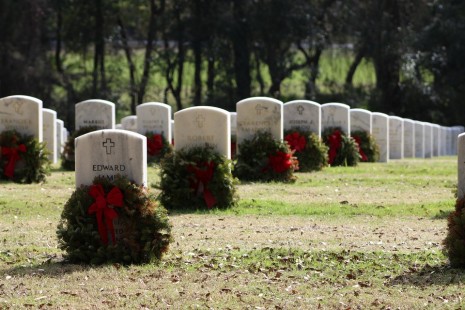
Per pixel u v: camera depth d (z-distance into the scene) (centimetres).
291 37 6281
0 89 5747
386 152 4088
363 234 1859
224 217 2103
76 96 6009
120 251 1507
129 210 1503
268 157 2828
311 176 3039
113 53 6438
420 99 6631
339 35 6612
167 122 3609
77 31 6256
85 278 1414
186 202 2250
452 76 6412
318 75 6519
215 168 2253
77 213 1523
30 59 5819
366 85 6994
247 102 2841
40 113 2766
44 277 1422
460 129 6122
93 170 1523
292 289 1355
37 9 5819
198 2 6225
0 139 2727
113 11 6281
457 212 1493
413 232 1892
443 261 1552
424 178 3061
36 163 2728
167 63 6425
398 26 6538
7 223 1967
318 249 1669
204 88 6794
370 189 2702
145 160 1532
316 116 3269
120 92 6244
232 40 6244
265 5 6141
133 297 1304
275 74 6431
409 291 1341
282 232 1878
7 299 1291
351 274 1450
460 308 1234
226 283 1394
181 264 1524
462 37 6281
